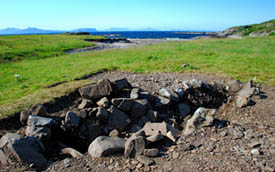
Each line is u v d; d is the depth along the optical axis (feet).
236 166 14.32
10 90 32.45
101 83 24.29
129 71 40.68
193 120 20.74
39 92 25.09
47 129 17.85
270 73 38.24
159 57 58.18
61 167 14.80
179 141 18.15
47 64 59.00
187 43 105.09
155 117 22.44
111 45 142.31
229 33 228.43
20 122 19.60
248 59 52.29
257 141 17.57
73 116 19.51
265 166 14.11
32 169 14.23
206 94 27.71
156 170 14.20
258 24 238.07
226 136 18.79
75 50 108.99
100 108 20.81
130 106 22.38
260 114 22.72
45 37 175.73
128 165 14.76
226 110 25.09
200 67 43.04
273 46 79.87
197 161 15.12
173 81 31.58
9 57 74.59
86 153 16.56
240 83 30.30
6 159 14.61
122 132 20.53
